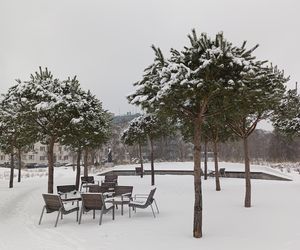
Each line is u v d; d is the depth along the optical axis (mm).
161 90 7008
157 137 20578
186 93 6887
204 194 14742
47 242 7203
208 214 10047
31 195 16109
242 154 54781
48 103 11617
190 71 6871
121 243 7000
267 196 13742
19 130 13078
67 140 14125
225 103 7559
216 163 16281
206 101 7430
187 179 23234
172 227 8469
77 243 7066
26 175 31578
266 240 6973
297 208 10727
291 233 7477
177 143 54688
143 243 6973
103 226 8758
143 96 7473
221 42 6902
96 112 15477
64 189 13336
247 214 9891
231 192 15367
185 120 9172
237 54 7516
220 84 6930
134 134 23516
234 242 6895
